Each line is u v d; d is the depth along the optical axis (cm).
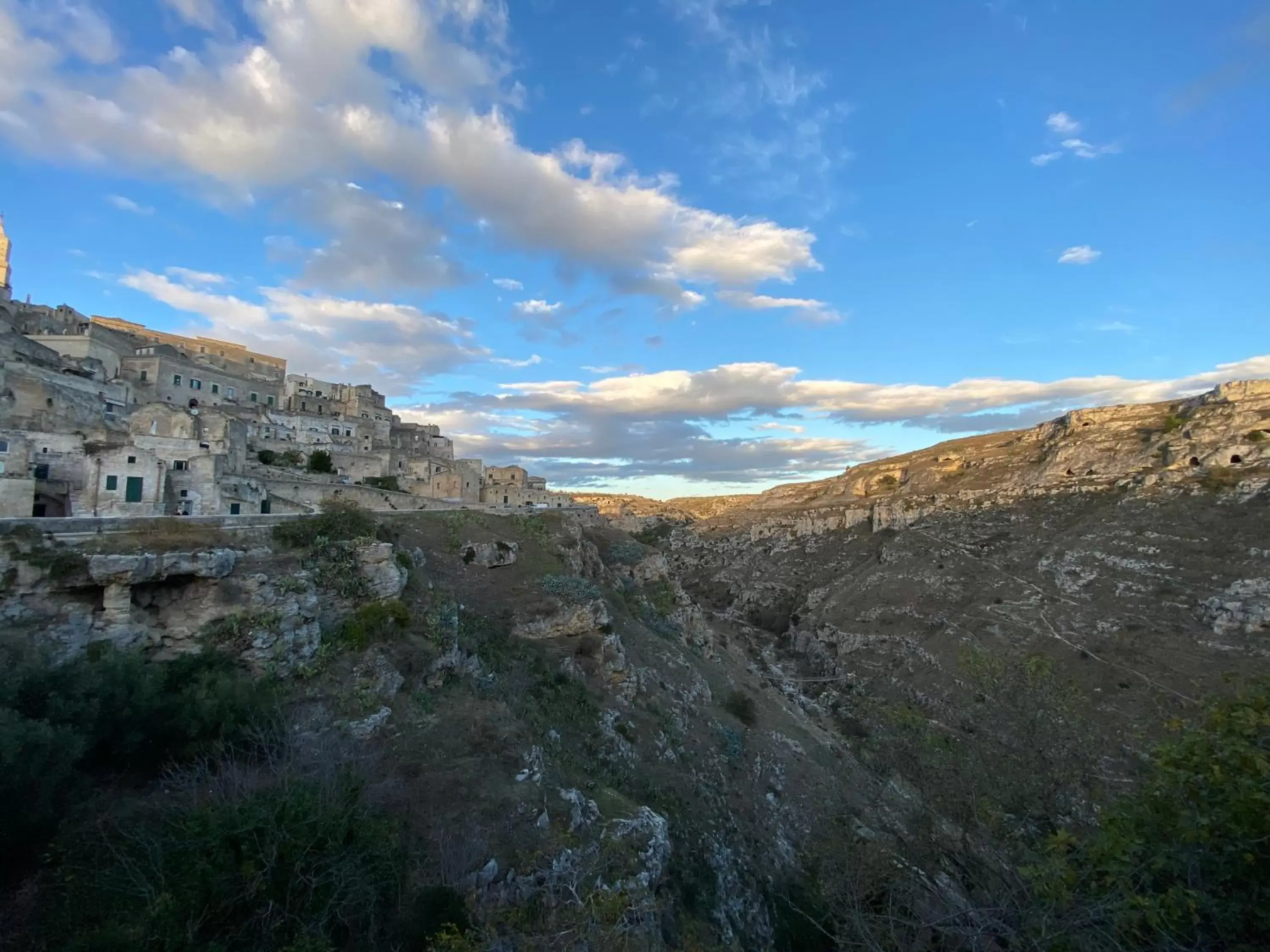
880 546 12962
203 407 7075
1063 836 1082
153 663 2384
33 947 1264
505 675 3794
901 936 1280
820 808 3212
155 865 1398
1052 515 10494
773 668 9575
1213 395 10569
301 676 2648
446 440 12106
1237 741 980
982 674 1873
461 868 1838
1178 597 7175
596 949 1566
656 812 3269
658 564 8319
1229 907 880
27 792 1507
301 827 1483
